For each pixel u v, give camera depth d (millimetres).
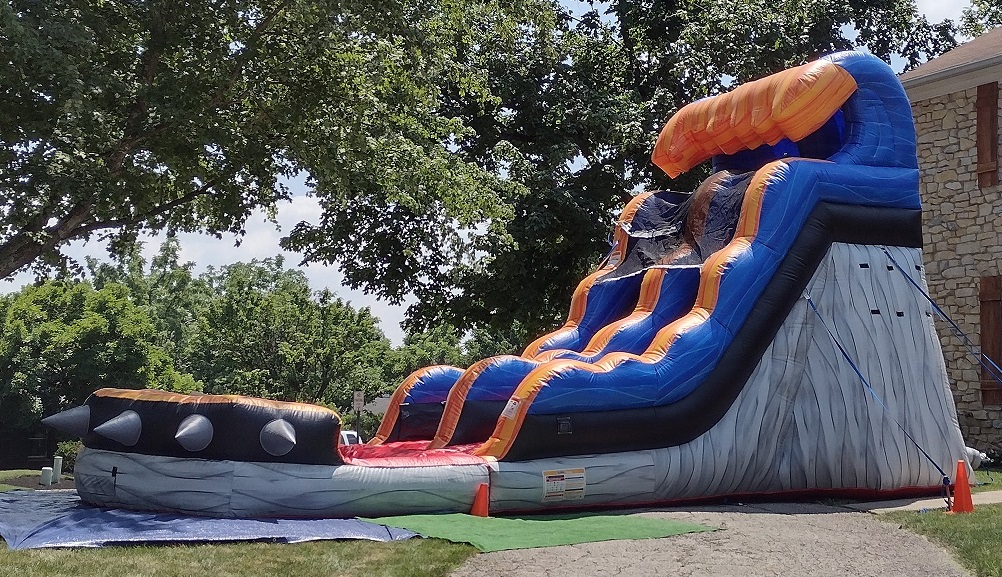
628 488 9117
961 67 16641
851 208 10414
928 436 10305
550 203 19719
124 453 8078
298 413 8000
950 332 16891
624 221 12594
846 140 10945
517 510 8711
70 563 6184
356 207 20141
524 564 6398
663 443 9383
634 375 9289
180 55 12031
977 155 16750
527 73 21156
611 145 20828
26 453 28703
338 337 29766
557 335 11750
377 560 6477
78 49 10195
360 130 12656
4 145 10594
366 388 31688
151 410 8016
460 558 6535
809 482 10000
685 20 21312
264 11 12320
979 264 16578
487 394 10539
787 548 7051
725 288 9836
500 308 21219
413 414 11812
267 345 29906
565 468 8844
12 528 7203
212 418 7883
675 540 7219
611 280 12055
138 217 13477
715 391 9609
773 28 20906
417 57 13000
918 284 10695
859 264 10352
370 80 12711
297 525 7473
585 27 23250
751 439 9734
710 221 11023
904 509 9242
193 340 39438
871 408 10078
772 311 9906
